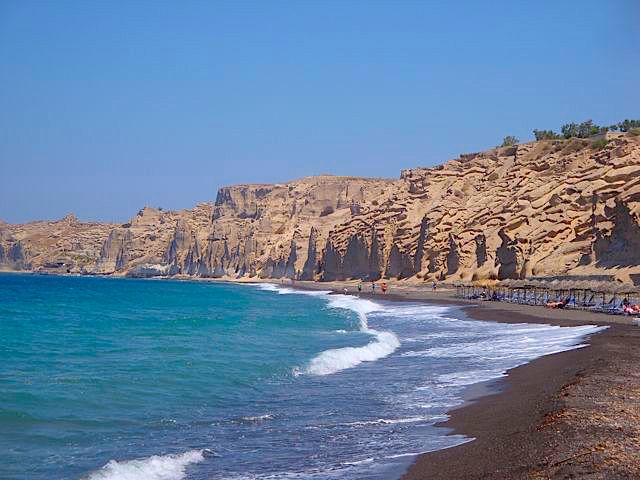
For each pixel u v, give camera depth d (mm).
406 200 138000
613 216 76875
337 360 28297
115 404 19375
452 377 24500
